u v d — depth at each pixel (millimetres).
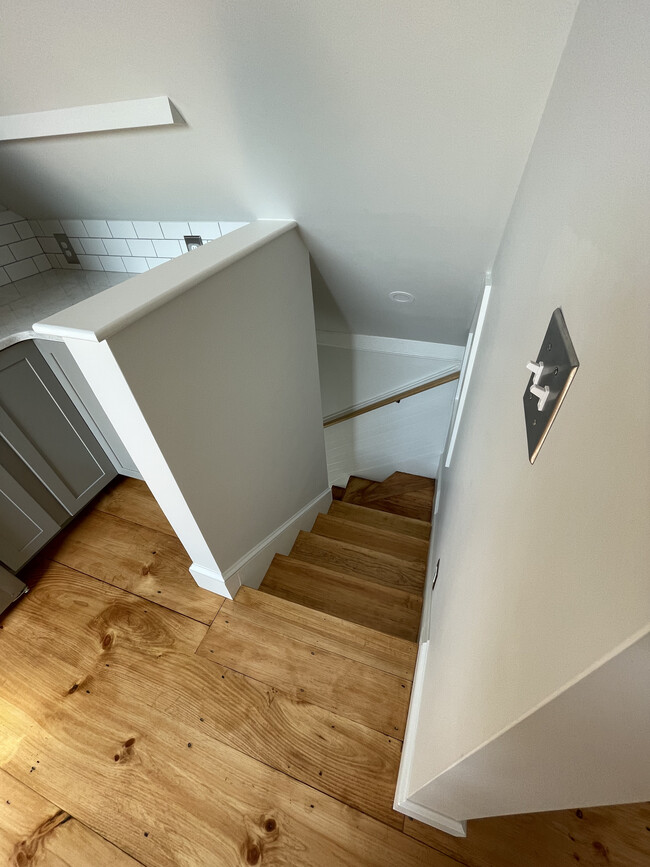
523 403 561
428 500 2699
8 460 1532
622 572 238
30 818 1087
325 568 1743
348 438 2850
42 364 1562
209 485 1221
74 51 845
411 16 646
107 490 2064
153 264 1819
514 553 492
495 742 441
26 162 1354
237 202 1303
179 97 914
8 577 1540
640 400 233
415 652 1346
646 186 266
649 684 251
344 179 1066
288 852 1006
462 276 1386
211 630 1438
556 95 646
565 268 454
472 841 999
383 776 1106
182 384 997
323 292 1831
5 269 1864
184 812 1074
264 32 726
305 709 1234
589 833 1005
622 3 383
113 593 1588
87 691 1311
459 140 855
